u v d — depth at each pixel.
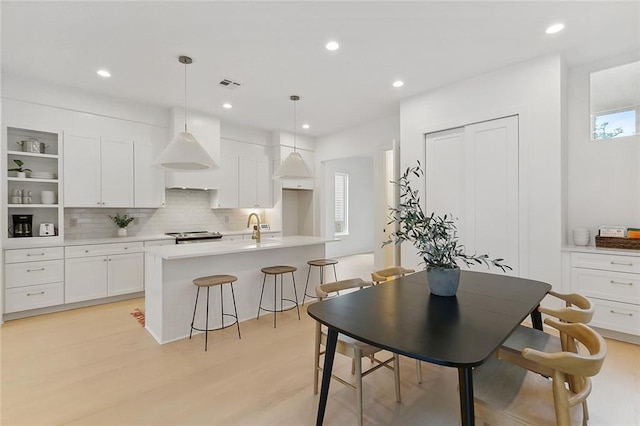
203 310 3.26
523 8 2.49
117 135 4.43
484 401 1.34
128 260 4.33
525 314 1.63
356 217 8.88
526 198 3.37
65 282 3.85
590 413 1.93
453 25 2.73
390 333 1.37
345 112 5.12
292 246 3.95
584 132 3.45
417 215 2.07
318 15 2.58
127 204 4.52
